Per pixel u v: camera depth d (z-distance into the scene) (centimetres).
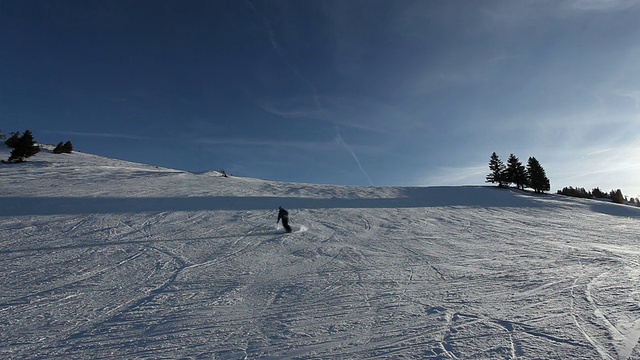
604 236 1309
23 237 1011
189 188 2291
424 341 419
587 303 521
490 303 547
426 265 834
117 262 818
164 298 602
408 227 1449
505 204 2517
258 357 396
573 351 370
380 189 3175
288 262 867
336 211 1836
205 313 536
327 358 389
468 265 829
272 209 1780
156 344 433
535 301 545
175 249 961
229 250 975
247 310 548
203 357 399
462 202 2528
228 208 1723
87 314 530
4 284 651
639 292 563
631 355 355
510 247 1063
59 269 752
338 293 627
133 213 1446
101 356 405
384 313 522
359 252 988
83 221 1248
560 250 1005
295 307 559
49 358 400
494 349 386
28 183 2033
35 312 532
